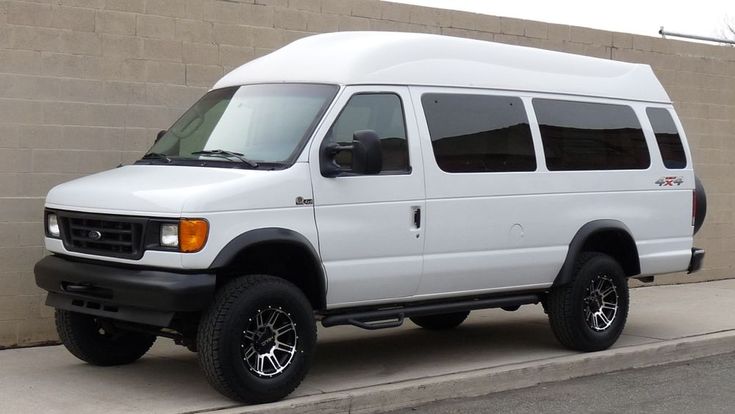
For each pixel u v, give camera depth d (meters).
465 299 8.41
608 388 8.26
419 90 7.90
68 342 7.77
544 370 8.44
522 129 8.58
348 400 7.07
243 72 8.28
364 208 7.34
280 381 6.84
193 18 9.71
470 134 8.16
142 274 6.60
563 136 8.92
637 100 9.77
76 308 7.20
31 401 6.80
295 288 6.96
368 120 7.52
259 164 7.05
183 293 6.43
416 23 11.38
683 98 14.20
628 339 9.80
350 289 7.32
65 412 6.50
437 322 10.23
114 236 6.86
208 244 6.50
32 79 8.76
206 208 6.50
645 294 13.05
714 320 11.02
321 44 8.10
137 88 9.38
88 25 9.05
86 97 9.07
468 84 8.27
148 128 9.47
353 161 7.02
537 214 8.55
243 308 6.64
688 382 8.54
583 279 8.91
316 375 7.91
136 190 6.77
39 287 8.02
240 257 6.82
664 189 9.73
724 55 14.70
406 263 7.62
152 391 7.14
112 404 6.73
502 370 8.16
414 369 8.22
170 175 7.14
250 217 6.71
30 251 8.77
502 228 8.29
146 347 8.16
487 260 8.19
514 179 8.39
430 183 7.78
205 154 7.45
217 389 6.70
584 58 9.51
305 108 7.40
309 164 7.06
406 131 7.71
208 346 6.58
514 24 12.35
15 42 8.66
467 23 11.88
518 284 8.55
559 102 8.98
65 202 7.24
